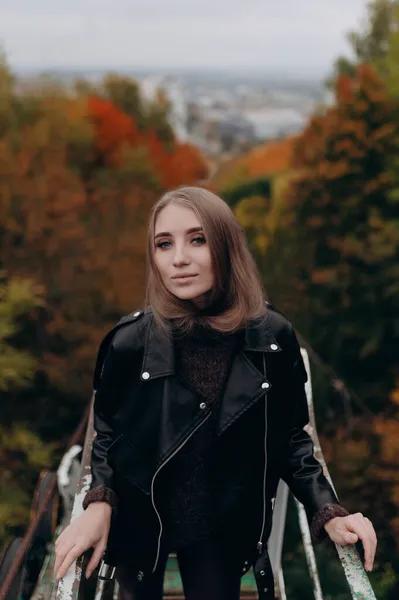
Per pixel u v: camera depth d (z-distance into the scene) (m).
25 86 26.42
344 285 22.81
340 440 14.64
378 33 30.75
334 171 22.89
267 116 148.88
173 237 1.63
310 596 6.05
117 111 36.34
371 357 23.53
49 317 21.80
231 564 1.76
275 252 25.20
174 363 1.64
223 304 1.68
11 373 18.62
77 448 3.29
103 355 1.74
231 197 42.56
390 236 22.19
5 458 19.09
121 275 22.41
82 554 1.59
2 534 16.70
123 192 26.56
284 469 1.82
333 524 1.64
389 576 4.64
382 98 22.77
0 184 21.83
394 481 13.93
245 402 1.64
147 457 1.65
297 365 1.77
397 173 22.62
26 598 3.02
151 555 1.72
